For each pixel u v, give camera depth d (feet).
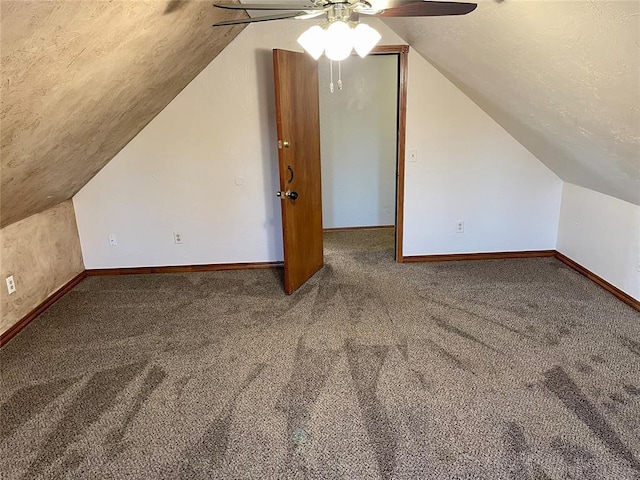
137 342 10.35
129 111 11.01
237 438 7.36
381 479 6.52
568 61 7.17
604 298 11.98
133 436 7.44
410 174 14.37
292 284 12.71
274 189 14.28
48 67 6.18
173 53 9.95
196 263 14.80
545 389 8.34
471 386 8.48
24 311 11.37
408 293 12.55
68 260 13.58
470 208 14.70
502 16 7.39
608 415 7.64
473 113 13.88
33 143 8.04
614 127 8.10
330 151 18.16
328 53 7.20
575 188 13.79
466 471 6.61
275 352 9.78
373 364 9.25
